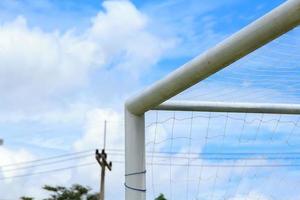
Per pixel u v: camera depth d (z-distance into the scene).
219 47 6.19
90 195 41.03
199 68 6.50
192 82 6.78
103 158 31.05
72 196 40.41
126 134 8.02
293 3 5.35
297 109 8.46
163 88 7.11
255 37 5.79
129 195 7.82
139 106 7.71
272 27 5.60
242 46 5.95
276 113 8.44
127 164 7.93
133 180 7.85
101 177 31.14
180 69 6.79
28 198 38.72
